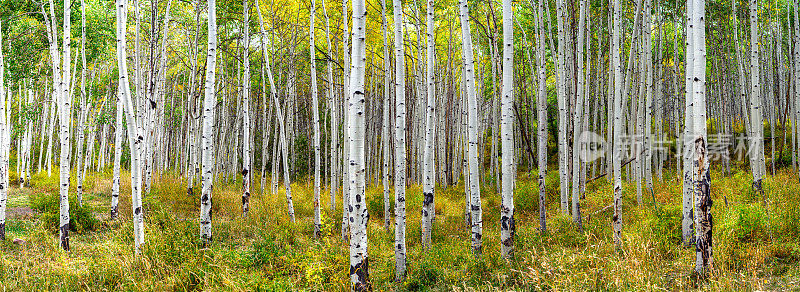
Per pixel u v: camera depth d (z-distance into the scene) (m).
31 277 5.83
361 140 5.04
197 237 7.71
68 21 8.12
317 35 14.62
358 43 4.93
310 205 12.37
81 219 9.15
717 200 8.92
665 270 5.28
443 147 16.20
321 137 21.31
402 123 6.29
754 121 9.50
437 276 5.86
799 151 12.20
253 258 6.83
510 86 6.06
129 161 23.95
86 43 13.62
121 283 5.58
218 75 16.67
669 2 13.18
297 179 20.30
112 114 16.14
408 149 17.19
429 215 7.62
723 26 15.66
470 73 6.72
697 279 4.93
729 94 17.56
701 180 4.94
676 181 12.34
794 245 5.52
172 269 5.82
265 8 12.84
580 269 5.30
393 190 15.52
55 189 15.12
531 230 8.30
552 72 16.64
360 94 4.98
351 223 5.14
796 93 12.10
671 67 17.66
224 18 12.50
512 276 5.56
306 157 21.23
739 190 9.70
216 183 17.11
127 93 6.41
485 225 10.16
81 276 5.72
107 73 17.81
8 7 11.26
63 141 7.41
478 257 6.35
